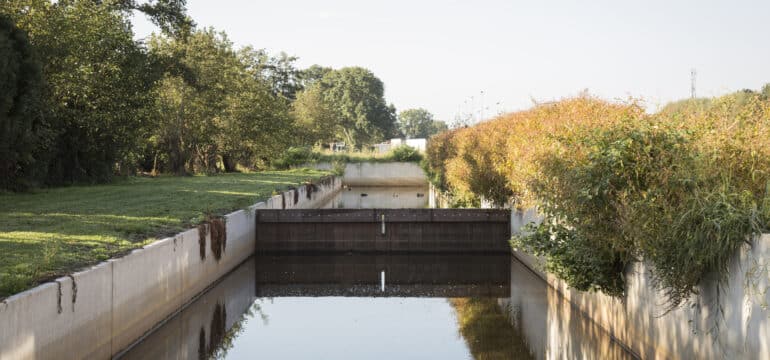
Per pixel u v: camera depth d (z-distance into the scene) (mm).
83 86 25016
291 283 18875
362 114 122562
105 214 17031
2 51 18859
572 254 11266
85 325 9711
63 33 23781
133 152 31141
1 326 7559
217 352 11945
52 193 23812
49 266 9969
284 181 38031
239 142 48375
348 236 22844
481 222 22547
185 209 19438
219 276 17906
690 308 8641
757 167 8164
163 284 13258
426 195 50531
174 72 33406
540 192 11797
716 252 7555
